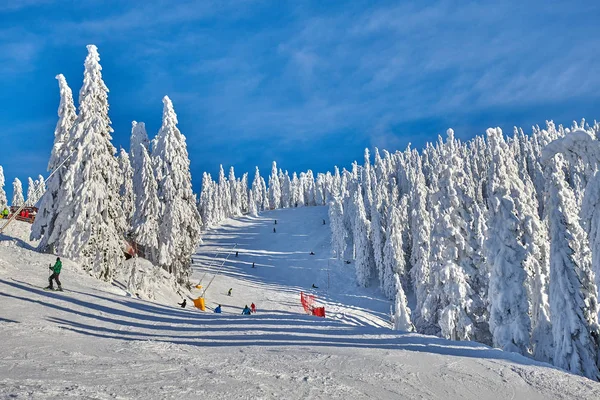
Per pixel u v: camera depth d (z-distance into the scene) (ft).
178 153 146.20
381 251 234.99
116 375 25.98
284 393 24.85
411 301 209.97
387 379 29.60
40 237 99.71
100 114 103.04
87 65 102.22
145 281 101.40
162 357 33.47
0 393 19.26
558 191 64.13
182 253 148.05
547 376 31.37
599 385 29.86
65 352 32.19
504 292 73.20
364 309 203.31
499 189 78.02
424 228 166.71
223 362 32.76
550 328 67.31
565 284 61.21
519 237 74.90
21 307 49.88
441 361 35.37
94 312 55.11
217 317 61.98
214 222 401.70
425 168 346.74
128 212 157.69
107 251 98.99
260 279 240.12
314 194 549.54
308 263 277.64
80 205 95.55
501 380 30.40
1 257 78.38
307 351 38.34
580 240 62.39
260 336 46.50
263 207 532.73
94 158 98.73
